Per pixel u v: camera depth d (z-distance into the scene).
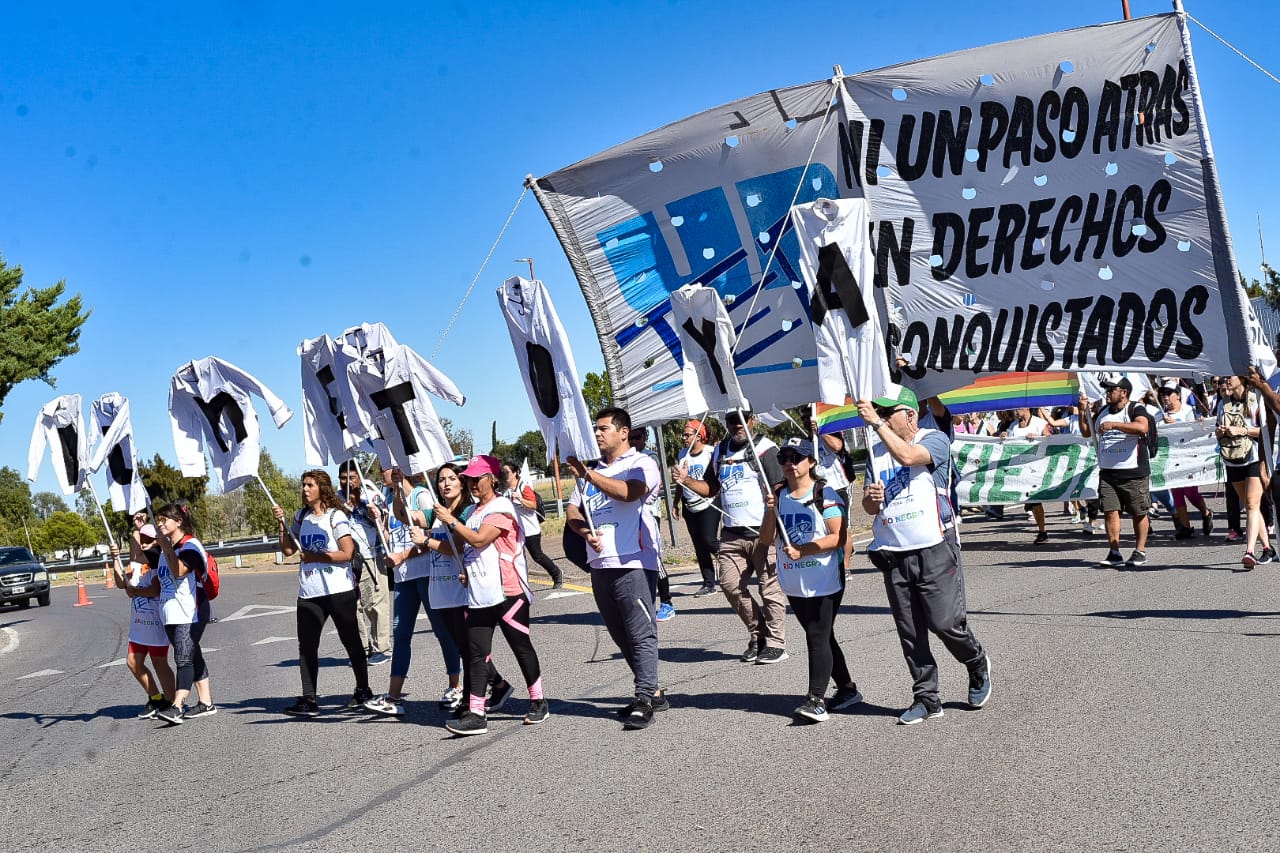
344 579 8.10
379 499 10.34
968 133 7.92
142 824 5.70
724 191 8.62
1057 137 7.73
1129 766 5.05
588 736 6.64
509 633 7.08
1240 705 5.92
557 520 35.72
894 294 8.10
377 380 7.76
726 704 7.17
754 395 8.62
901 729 6.09
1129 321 7.66
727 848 4.48
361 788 5.98
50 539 75.88
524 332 7.20
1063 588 10.78
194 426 8.98
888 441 6.05
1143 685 6.56
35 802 6.38
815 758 5.67
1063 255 7.77
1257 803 4.44
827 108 8.28
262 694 9.62
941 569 6.17
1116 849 4.10
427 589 7.93
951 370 8.04
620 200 8.85
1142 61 7.51
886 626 9.59
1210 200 7.41
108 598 30.50
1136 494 11.79
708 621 11.14
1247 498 10.95
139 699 10.23
